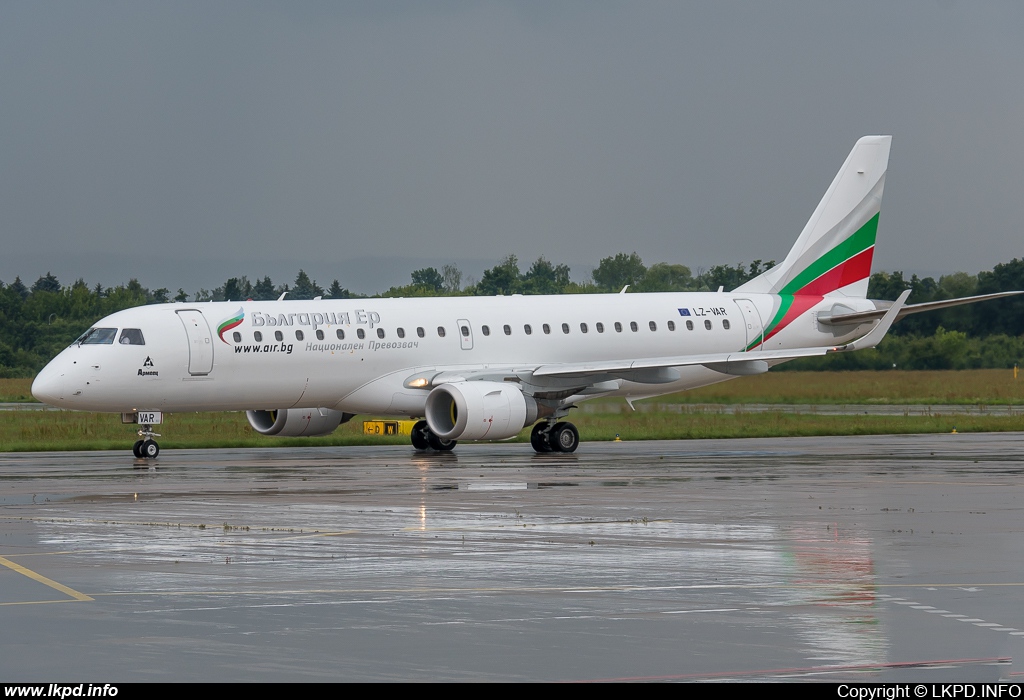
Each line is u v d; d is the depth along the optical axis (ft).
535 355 329.93
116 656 87.71
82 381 279.69
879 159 375.25
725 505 177.88
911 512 168.86
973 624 96.99
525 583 114.62
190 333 288.51
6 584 114.42
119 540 142.82
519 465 258.78
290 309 303.07
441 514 167.43
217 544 139.64
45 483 216.13
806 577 117.29
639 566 123.65
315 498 189.06
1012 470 240.94
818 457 281.95
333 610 102.89
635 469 246.47
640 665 85.20
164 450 322.14
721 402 458.50
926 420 420.77
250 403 300.20
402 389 313.12
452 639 92.68
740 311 357.00
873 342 325.01
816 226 369.09
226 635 94.07
